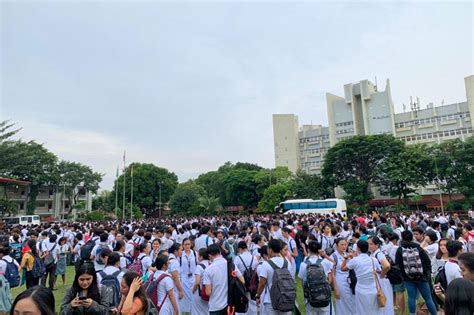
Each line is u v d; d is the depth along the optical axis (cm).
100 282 484
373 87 6656
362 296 565
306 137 7619
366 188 4856
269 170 6719
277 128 7788
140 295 400
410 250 675
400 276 700
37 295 236
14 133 4481
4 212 4284
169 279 545
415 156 4484
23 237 1549
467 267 335
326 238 1060
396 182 4500
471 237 853
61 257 1259
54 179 5581
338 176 5141
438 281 512
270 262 562
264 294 573
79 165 6028
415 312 666
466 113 5691
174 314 541
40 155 5431
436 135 5931
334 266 640
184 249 790
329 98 6938
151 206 7212
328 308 572
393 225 1413
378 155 4734
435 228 1128
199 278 650
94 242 1000
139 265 684
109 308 399
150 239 964
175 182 7512
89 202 6744
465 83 5688
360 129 6512
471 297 246
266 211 5666
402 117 6319
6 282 644
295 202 3938
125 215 5666
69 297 380
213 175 8519
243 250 702
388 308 587
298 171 6059
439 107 5969
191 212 6356
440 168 4316
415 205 5188
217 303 573
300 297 948
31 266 935
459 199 4509
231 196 6819
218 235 988
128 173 6975
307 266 587
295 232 1182
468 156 4103
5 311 620
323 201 3788
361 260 578
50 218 5688
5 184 4516
